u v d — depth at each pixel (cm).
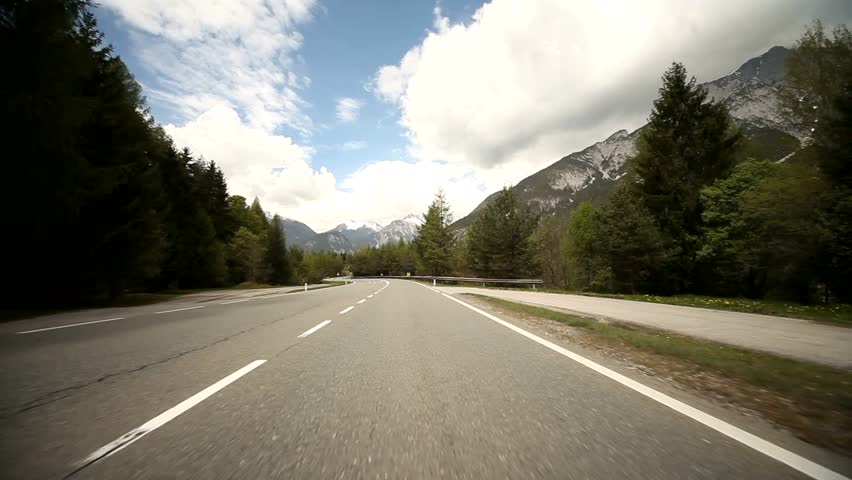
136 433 274
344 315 1073
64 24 1405
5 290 1680
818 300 2027
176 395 363
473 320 980
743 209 2259
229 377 429
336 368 475
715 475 224
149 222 2086
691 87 2850
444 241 5919
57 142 1404
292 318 999
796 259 1948
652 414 326
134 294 2766
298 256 9844
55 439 262
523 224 4528
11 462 229
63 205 1516
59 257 1759
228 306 1391
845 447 266
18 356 534
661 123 2927
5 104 1242
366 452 248
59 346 610
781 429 298
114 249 1925
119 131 1925
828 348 648
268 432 278
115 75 1945
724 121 2686
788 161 1991
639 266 2850
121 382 406
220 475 217
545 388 399
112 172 1756
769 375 437
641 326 910
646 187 2955
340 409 329
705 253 2469
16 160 1334
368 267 12694
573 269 5069
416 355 555
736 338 747
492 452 250
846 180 1692
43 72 1345
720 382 436
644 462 239
